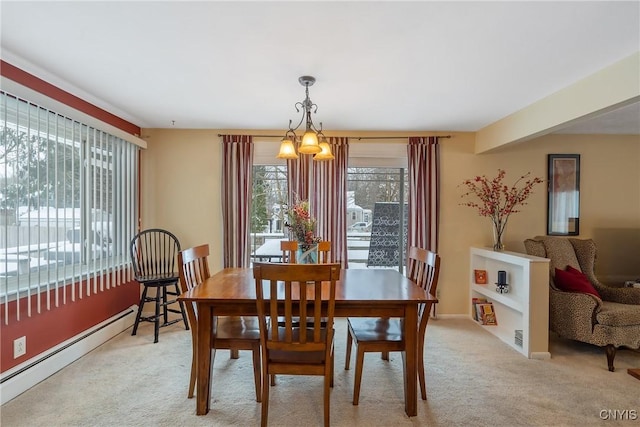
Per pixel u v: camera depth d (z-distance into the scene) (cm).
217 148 397
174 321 346
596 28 180
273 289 185
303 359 192
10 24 178
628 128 379
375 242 414
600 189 402
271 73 239
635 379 250
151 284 323
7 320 216
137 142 364
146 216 394
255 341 213
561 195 400
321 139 279
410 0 157
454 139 401
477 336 336
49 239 244
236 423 196
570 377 252
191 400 218
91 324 298
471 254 397
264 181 407
